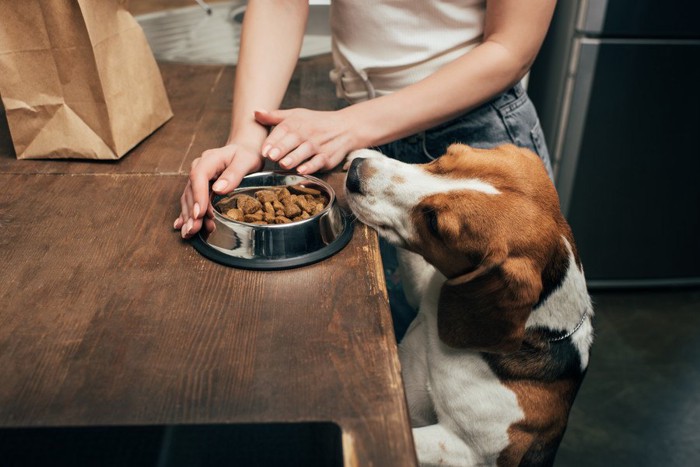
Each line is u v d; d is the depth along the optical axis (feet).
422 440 3.95
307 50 6.24
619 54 7.80
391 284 5.14
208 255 3.22
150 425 2.29
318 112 3.93
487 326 3.67
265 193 3.62
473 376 3.95
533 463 4.00
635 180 8.57
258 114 3.93
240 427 2.29
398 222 3.88
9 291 2.96
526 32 3.99
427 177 3.87
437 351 4.10
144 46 4.45
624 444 6.73
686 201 8.72
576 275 3.97
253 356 2.59
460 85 3.97
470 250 3.67
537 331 3.94
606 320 8.68
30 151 4.17
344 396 2.41
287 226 3.22
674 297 9.20
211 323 2.78
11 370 2.51
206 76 5.61
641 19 7.64
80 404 2.36
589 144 8.34
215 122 4.77
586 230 8.90
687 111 8.14
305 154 3.71
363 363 2.56
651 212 8.79
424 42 4.38
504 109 4.62
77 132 4.10
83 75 3.92
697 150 8.39
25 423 2.28
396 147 4.83
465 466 3.98
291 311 2.87
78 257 3.22
